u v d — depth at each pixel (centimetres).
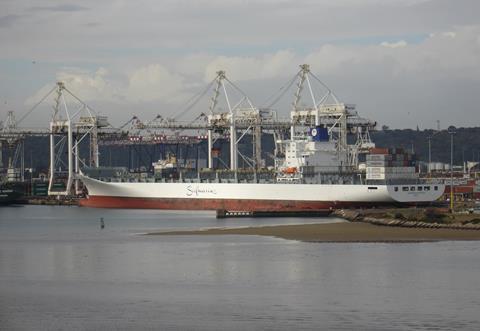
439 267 12812
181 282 11694
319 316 9431
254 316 9475
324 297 10462
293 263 13438
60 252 15700
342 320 9238
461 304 9975
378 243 16400
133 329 8994
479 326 8925
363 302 10131
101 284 11619
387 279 11719
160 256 14650
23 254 15438
